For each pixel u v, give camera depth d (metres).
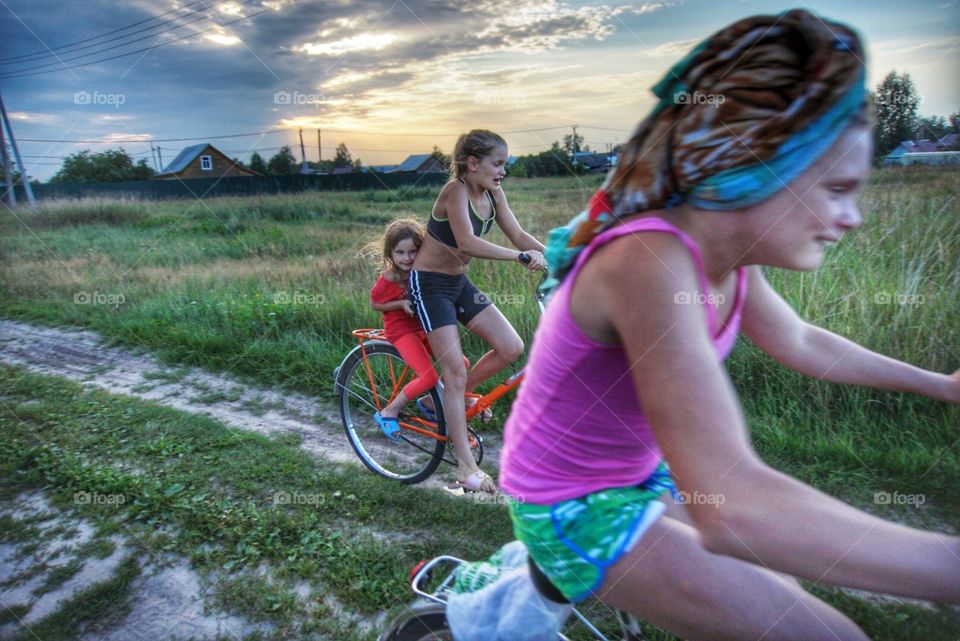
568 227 1.01
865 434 3.31
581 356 0.98
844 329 3.65
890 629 2.07
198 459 3.66
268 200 13.51
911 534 0.80
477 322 3.24
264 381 5.00
